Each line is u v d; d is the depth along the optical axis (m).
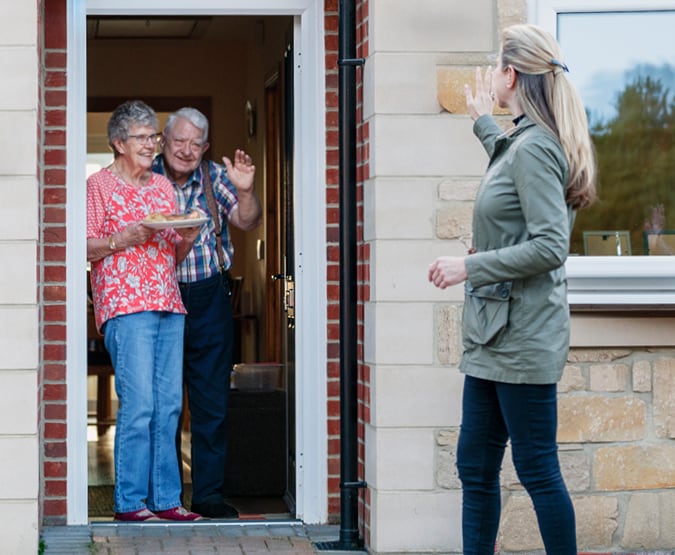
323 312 6.05
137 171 6.07
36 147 5.27
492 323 4.34
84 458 5.92
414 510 5.41
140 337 5.98
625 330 5.52
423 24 5.43
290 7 6.04
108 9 5.93
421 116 5.43
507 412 4.36
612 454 5.56
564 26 5.66
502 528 5.49
